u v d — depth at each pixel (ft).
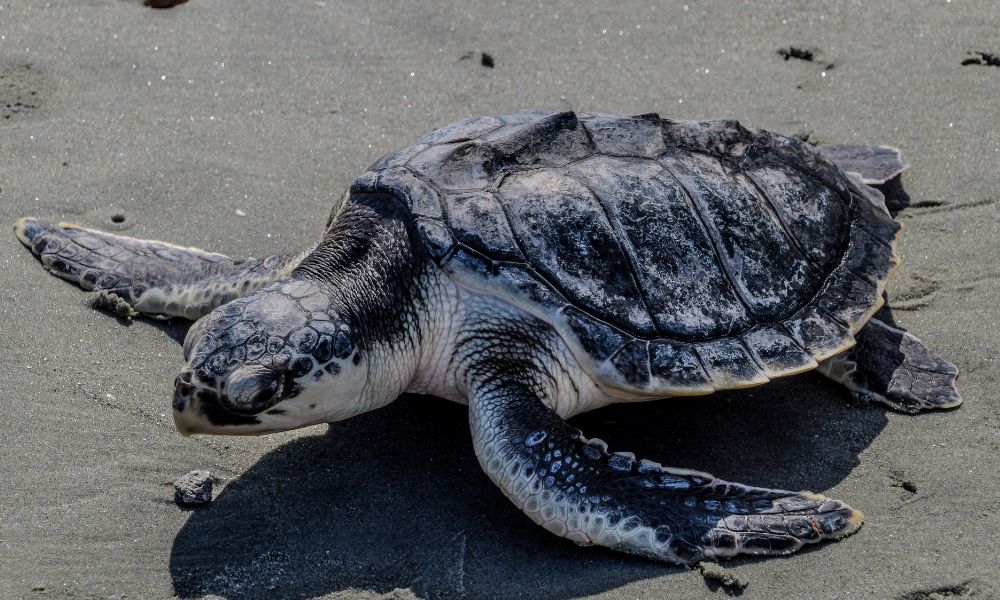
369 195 12.74
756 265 12.64
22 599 10.10
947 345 14.16
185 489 11.46
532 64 20.54
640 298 11.94
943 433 12.84
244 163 17.46
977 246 15.88
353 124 18.70
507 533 11.37
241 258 14.70
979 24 21.35
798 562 10.98
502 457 11.07
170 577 10.61
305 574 10.75
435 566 10.90
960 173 17.48
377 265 11.87
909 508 11.73
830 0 22.35
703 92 19.79
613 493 10.96
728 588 10.64
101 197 16.37
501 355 11.93
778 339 12.34
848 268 13.38
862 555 11.07
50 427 12.18
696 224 12.53
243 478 11.93
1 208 15.83
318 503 11.67
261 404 10.70
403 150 13.48
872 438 12.86
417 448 12.56
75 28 20.49
